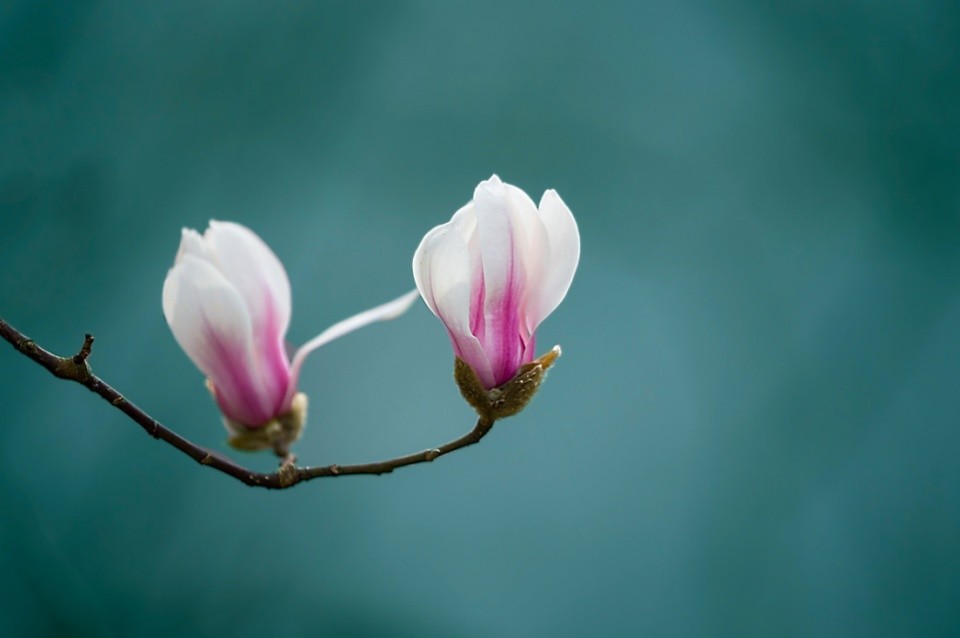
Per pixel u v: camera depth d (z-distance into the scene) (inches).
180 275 40.5
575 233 38.5
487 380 38.6
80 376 38.1
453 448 39.1
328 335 41.7
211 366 41.1
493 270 38.2
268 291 41.4
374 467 39.1
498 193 38.2
